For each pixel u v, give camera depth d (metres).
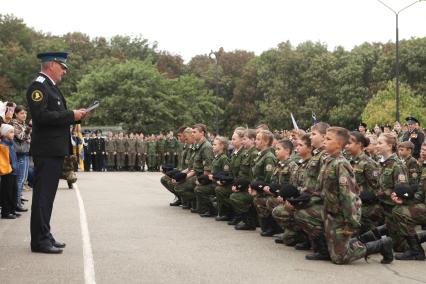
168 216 12.86
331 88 63.97
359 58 62.72
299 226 8.58
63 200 15.69
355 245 8.13
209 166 13.27
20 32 71.06
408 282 7.11
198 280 7.08
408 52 60.38
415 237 8.62
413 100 52.06
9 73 64.25
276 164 10.88
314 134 9.05
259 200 10.34
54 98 8.61
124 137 34.09
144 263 8.00
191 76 62.59
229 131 71.25
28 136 13.77
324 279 7.19
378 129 18.55
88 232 10.49
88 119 51.34
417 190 8.91
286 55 66.56
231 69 81.31
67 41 81.19
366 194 9.56
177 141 34.28
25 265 7.79
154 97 54.44
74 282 6.93
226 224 11.84
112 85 52.88
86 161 33.12
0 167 10.67
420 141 15.98
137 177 26.66
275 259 8.39
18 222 11.63
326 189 8.10
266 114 64.62
